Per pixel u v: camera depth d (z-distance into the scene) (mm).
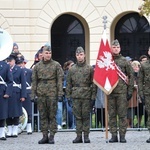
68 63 23547
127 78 19078
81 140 19172
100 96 22422
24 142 19516
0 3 35719
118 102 19000
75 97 19109
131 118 22781
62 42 37312
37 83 19188
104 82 18969
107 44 19094
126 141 19141
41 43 35938
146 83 19281
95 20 36344
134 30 37375
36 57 23188
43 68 19078
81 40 37250
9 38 20781
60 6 36219
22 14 35844
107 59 19016
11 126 21219
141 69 19297
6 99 20375
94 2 36344
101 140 19672
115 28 37312
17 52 22688
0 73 20375
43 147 18094
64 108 22953
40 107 19109
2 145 18766
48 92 19000
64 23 37188
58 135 21469
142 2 36250
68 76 19266
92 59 36156
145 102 19312
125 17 37250
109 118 19141
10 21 35750
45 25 36062
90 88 19156
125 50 37531
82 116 19141
